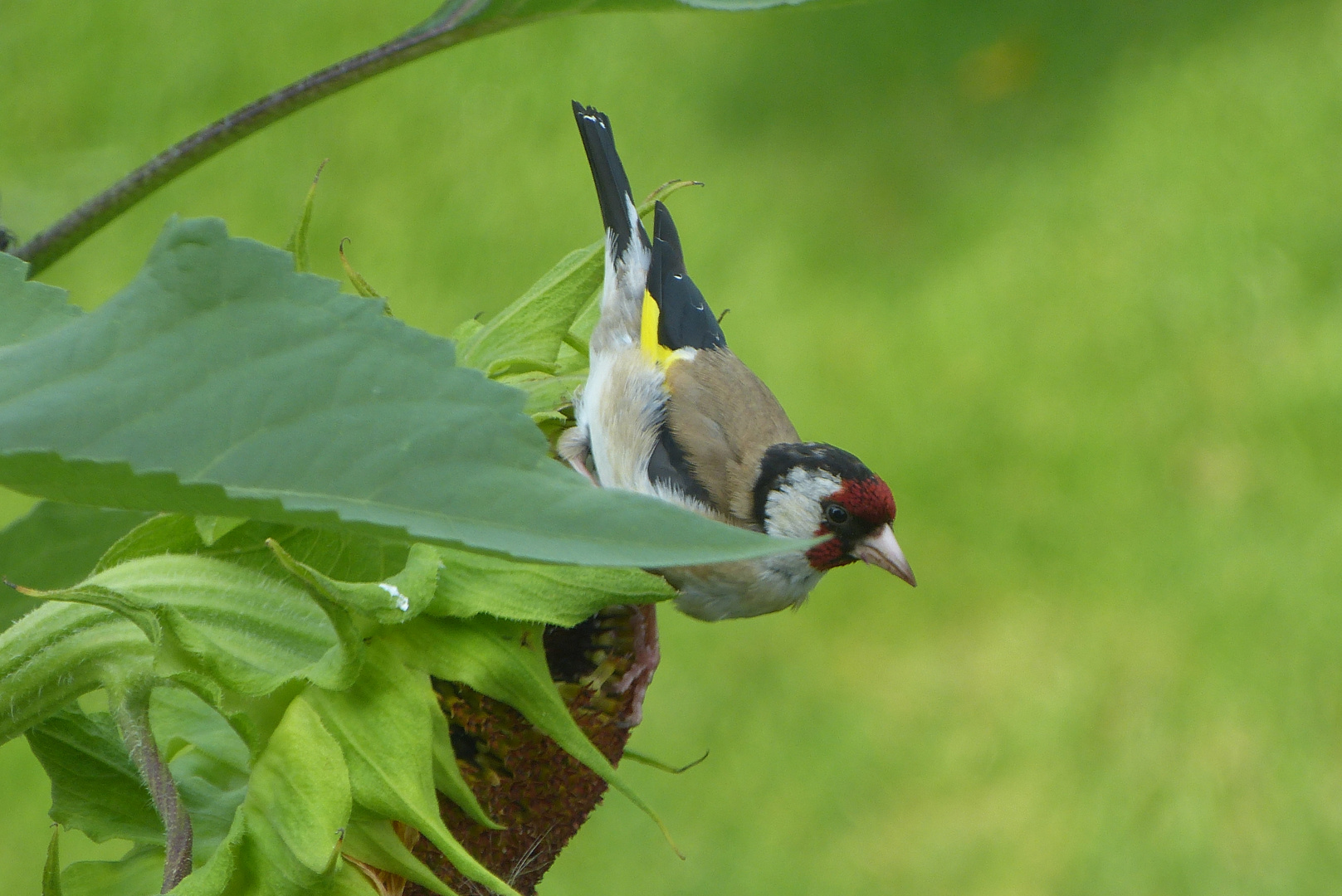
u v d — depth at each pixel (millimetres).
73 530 3693
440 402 1813
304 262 3350
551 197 14312
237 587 2846
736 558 1665
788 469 7066
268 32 15141
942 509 12672
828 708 11445
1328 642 11531
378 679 2842
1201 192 14703
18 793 9766
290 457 1793
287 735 2693
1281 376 13109
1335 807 10773
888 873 10516
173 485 1730
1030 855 10648
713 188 15195
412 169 14625
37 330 2070
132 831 2979
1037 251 14359
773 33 16484
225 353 1847
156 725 3033
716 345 7516
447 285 13664
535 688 3020
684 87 16078
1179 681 11492
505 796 3367
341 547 3023
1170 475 12602
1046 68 16219
